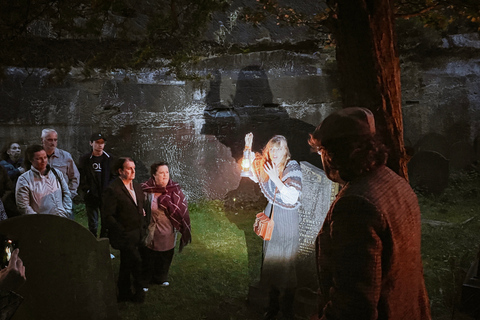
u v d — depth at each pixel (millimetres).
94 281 4035
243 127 10117
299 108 10453
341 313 1687
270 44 9945
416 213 1887
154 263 5508
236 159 10094
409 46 11047
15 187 5648
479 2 3904
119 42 6250
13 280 2424
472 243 6766
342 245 1712
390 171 1932
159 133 9594
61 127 8930
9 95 8430
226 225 8336
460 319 4500
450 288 5133
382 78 2951
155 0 8211
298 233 4668
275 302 4711
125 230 5020
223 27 9594
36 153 5176
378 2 2922
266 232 4621
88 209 6582
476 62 11469
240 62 10070
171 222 5352
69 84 8859
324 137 1884
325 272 1797
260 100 10234
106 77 9109
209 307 5023
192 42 5793
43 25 8227
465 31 11234
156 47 6016
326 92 10516
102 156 6504
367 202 1710
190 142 9812
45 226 3715
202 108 9867
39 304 3701
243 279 5781
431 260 6109
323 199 4551
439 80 11500
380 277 1679
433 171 9867
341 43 3043
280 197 4621
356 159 1831
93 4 4773
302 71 10430
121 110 9312
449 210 8930
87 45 8570
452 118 11617
